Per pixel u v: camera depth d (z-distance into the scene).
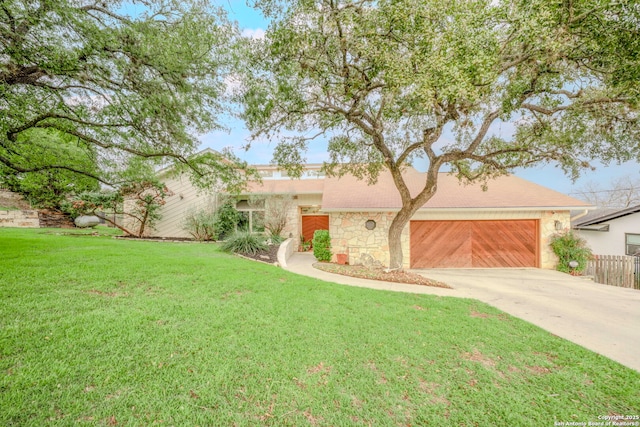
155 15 6.34
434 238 12.09
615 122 7.17
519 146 8.63
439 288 8.08
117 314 4.06
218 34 6.59
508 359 3.89
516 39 5.05
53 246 8.66
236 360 3.31
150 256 8.14
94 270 5.98
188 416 2.43
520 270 11.47
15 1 4.50
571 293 7.88
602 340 4.70
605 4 4.52
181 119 7.48
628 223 13.48
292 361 3.42
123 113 6.66
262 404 2.70
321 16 5.41
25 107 6.06
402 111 6.26
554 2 4.57
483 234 12.07
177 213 15.66
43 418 2.24
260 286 6.21
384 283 8.38
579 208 11.38
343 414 2.67
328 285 7.02
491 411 2.86
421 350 3.96
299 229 16.39
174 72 6.52
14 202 15.88
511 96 6.27
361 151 9.76
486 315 5.64
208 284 5.93
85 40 5.34
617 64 5.37
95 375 2.78
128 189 12.54
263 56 6.21
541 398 3.09
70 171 9.52
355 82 6.04
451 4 4.90
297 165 9.20
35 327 3.47
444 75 4.66
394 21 4.99
